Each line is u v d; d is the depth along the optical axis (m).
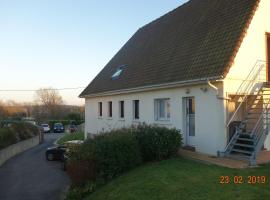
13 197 14.22
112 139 13.75
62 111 94.75
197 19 20.52
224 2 18.84
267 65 16.23
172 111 18.30
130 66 25.09
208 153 15.70
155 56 22.09
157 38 24.61
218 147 15.12
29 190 15.34
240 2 17.17
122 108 24.64
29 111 93.56
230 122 15.02
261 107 14.91
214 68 15.09
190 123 17.36
